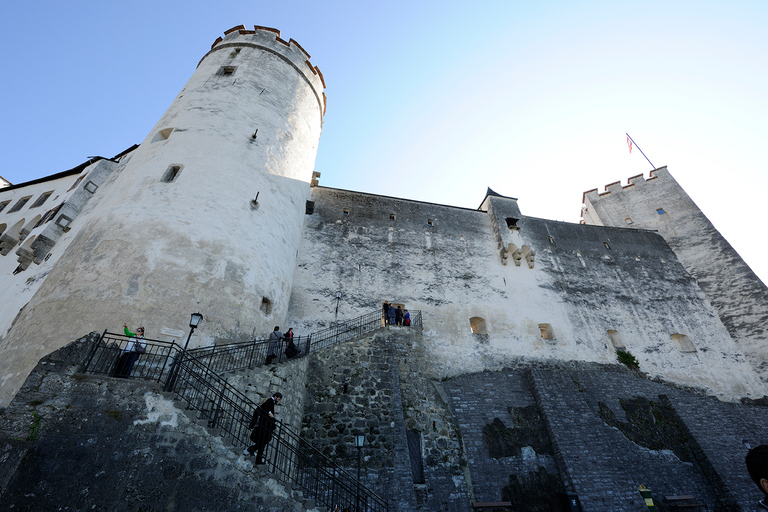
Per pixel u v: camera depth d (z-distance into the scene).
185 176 13.40
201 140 14.72
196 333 10.65
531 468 14.38
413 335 15.14
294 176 17.31
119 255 11.10
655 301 23.02
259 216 14.33
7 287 17.97
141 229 11.74
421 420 13.90
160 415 6.90
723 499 15.23
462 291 20.00
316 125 21.00
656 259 25.31
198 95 16.66
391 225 21.47
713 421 17.64
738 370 20.94
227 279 12.05
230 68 18.39
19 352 9.78
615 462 14.76
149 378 7.28
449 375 17.23
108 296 10.34
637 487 14.30
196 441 6.94
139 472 6.41
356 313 17.61
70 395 6.64
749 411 18.69
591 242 24.98
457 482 13.39
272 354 11.62
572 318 20.91
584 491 13.65
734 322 22.78
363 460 11.60
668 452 16.17
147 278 10.86
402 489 11.26
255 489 7.07
